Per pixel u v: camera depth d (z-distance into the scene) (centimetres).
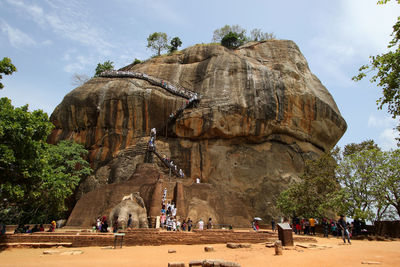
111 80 3922
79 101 3697
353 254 950
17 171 1342
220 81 3700
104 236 1352
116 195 2317
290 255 976
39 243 1302
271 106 3453
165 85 3803
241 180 3309
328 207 2325
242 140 3525
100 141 3566
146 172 2500
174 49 5275
